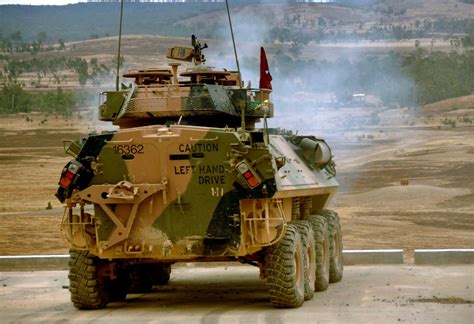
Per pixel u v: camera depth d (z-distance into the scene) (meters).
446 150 110.69
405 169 93.12
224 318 24.11
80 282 26.09
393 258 35.59
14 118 181.12
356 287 30.11
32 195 79.69
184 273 35.44
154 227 25.17
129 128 26.62
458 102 187.38
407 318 23.47
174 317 24.53
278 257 25.30
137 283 30.36
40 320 24.59
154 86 27.83
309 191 28.69
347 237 49.56
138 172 25.23
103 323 23.86
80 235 25.70
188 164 24.91
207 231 24.98
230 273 35.28
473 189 74.81
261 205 24.91
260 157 24.39
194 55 29.92
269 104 28.72
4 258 36.06
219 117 27.75
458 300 26.44
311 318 23.80
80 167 25.31
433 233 51.38
